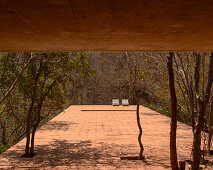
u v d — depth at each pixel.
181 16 0.88
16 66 8.82
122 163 7.49
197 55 5.75
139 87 26.00
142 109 22.70
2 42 1.35
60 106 9.96
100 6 0.79
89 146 9.58
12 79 8.84
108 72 27.50
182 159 7.80
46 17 0.90
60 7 0.80
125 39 1.27
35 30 1.09
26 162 7.61
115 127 13.77
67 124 14.68
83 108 23.47
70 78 9.57
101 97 27.91
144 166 7.19
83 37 1.22
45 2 0.76
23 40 1.30
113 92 27.84
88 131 12.57
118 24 0.99
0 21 0.96
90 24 0.99
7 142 12.51
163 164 7.37
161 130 12.84
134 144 9.87
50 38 1.24
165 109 21.36
